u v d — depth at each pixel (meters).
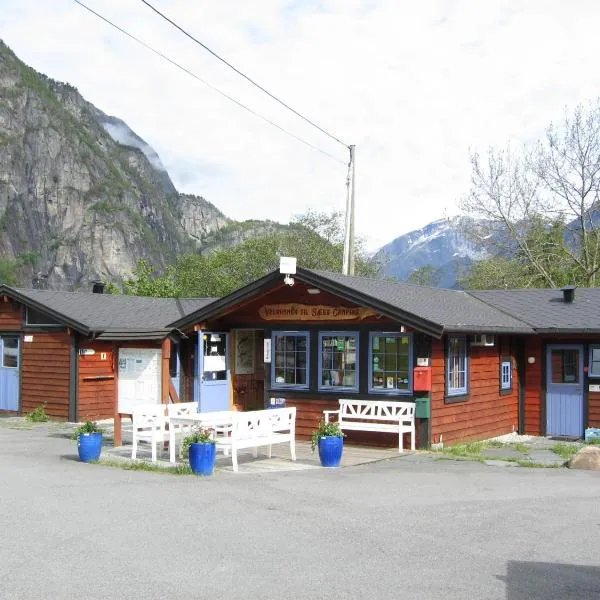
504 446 15.94
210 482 11.01
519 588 6.15
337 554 7.07
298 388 16.53
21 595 5.76
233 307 16.38
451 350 15.97
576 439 17.94
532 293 21.30
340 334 16.08
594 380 17.94
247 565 6.68
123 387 14.93
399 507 9.23
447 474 11.94
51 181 199.75
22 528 7.90
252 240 53.59
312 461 13.48
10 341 23.27
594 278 37.00
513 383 18.70
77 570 6.44
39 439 17.22
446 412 15.61
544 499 9.79
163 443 14.45
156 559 6.81
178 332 17.16
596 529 8.15
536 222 38.03
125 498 9.63
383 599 5.83
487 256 41.03
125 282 50.72
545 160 37.56
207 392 16.88
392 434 15.33
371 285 16.80
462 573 6.53
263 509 9.05
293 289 16.66
